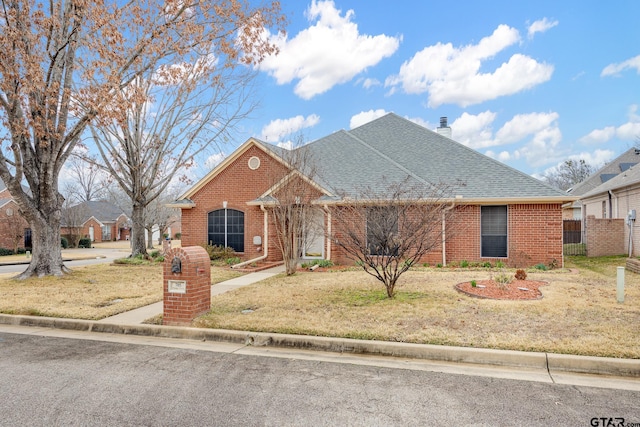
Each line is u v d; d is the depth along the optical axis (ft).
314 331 20.81
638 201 59.21
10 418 12.48
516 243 47.88
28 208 41.39
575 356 16.69
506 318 22.44
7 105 36.63
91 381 15.61
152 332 22.93
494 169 52.60
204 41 44.11
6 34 35.12
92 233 188.24
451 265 46.83
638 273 41.32
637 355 16.55
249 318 23.58
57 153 42.86
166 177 69.10
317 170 52.65
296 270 46.06
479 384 15.05
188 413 12.74
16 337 22.70
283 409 12.96
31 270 42.78
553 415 12.46
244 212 57.98
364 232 30.68
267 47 48.26
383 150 62.23
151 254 65.31
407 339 19.29
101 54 38.93
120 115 40.06
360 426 11.83
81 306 28.37
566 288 31.14
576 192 104.78
